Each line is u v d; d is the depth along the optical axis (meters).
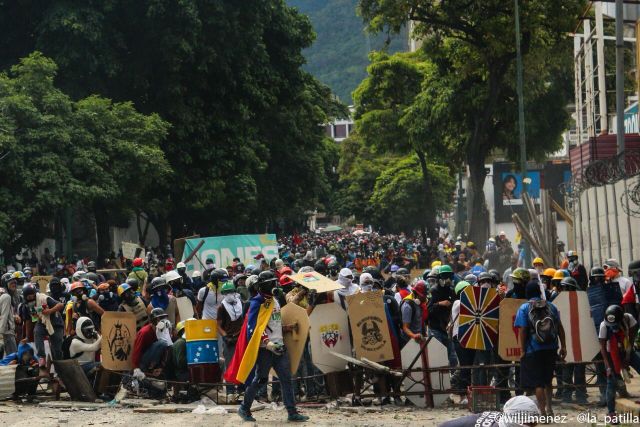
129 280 23.61
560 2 57.72
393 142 90.25
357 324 20.17
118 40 65.50
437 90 66.12
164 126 61.38
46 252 57.84
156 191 68.62
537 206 76.56
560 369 20.50
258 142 73.06
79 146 55.41
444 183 129.12
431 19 59.97
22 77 54.97
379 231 155.12
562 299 19.42
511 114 65.31
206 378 21.39
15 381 22.62
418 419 18.48
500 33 58.06
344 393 20.72
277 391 21.84
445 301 21.08
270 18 72.62
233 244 45.59
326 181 102.12
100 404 21.50
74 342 22.66
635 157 32.72
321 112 85.19
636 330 17.95
